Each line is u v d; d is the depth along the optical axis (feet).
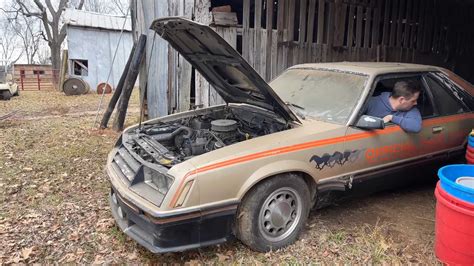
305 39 25.50
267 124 11.55
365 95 11.49
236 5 25.29
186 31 10.45
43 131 25.86
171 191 8.63
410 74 12.96
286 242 10.43
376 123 10.64
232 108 13.96
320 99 12.30
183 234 8.85
